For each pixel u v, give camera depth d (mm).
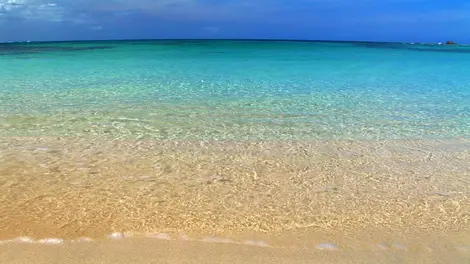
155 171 5363
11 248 3441
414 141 6777
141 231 3812
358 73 16125
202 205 4414
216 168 5500
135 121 7766
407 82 13555
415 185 5023
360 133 7191
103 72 15461
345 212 4297
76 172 5277
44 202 4406
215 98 10133
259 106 9242
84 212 4188
